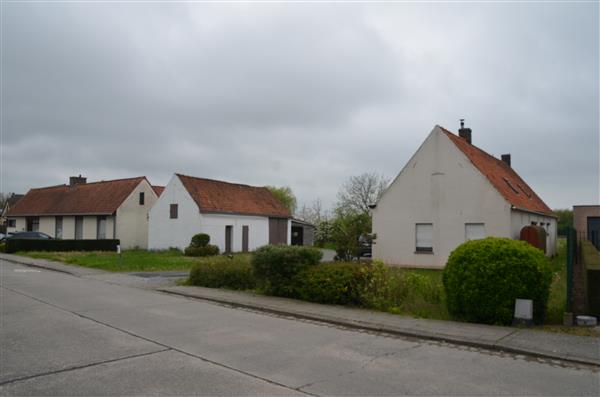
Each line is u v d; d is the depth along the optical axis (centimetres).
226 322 996
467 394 563
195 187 3584
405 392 569
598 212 2684
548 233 3166
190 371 641
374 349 780
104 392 553
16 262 2689
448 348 792
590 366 690
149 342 802
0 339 810
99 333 866
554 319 959
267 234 4016
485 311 944
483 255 965
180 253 3375
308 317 1055
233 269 1531
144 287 1584
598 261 1009
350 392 568
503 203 2228
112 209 4034
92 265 2352
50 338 821
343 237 1791
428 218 2414
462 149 2403
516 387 591
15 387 566
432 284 1216
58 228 4559
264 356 724
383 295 1152
